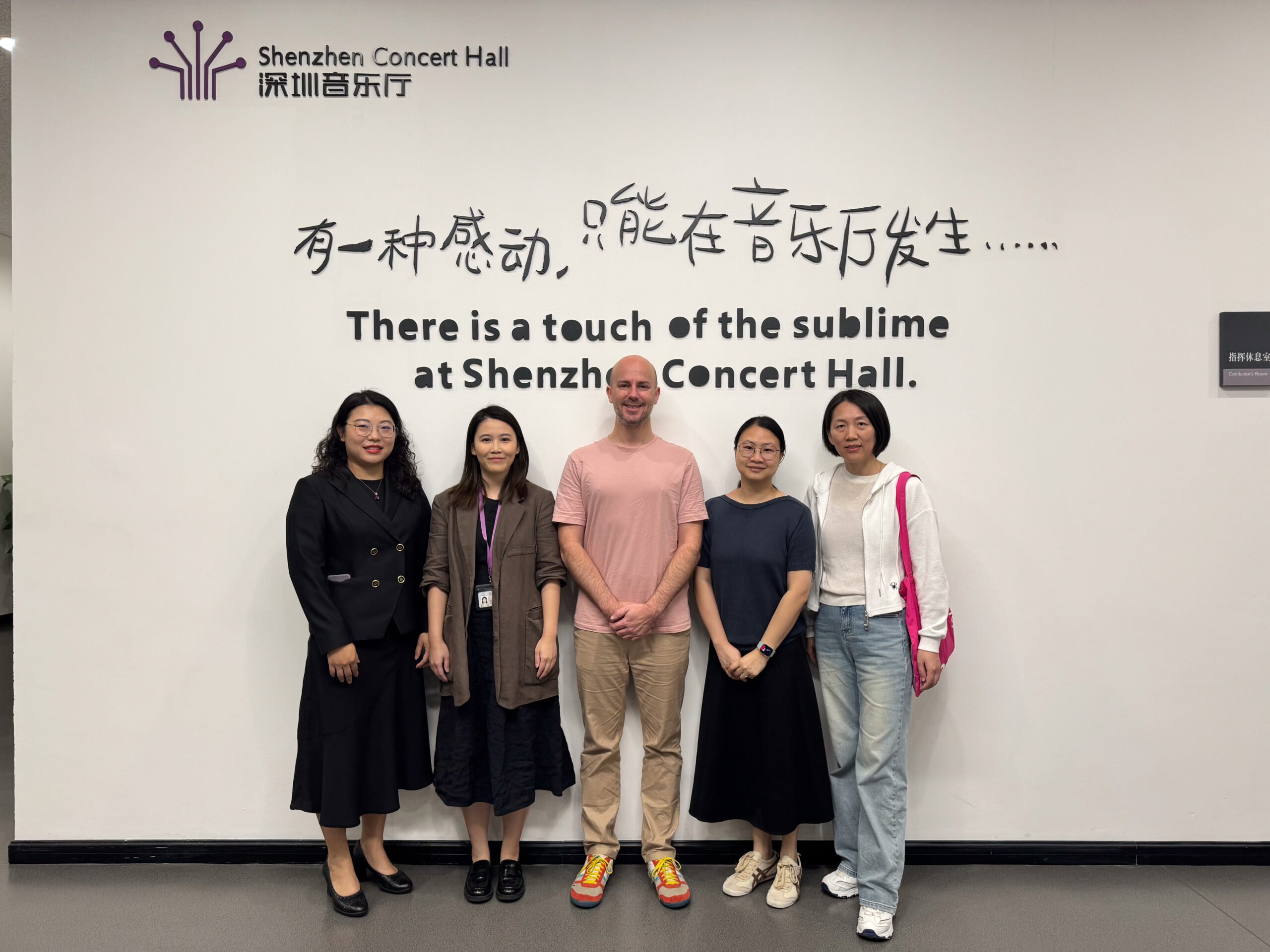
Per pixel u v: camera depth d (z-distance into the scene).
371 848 2.25
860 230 2.37
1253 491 2.36
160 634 2.38
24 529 2.37
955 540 2.38
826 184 2.37
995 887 2.25
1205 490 2.36
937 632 2.01
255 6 2.36
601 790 2.23
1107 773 2.38
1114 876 2.31
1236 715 2.37
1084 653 2.38
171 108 2.35
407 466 2.22
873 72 2.35
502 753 2.10
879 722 2.02
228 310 2.37
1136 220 2.34
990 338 2.36
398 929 2.03
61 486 2.37
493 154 2.37
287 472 2.38
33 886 2.25
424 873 2.33
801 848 2.38
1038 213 2.35
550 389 2.39
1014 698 2.39
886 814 2.02
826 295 2.38
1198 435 2.36
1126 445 2.36
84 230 2.35
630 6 2.36
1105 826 2.39
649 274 2.38
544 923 2.06
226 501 2.38
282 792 2.40
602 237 2.38
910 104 2.36
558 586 2.19
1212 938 1.99
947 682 2.39
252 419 2.38
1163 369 2.36
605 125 2.37
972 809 2.40
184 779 2.39
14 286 2.35
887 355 2.38
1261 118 2.33
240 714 2.39
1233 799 2.37
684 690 2.30
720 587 2.17
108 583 2.38
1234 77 2.33
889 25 2.35
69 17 2.34
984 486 2.38
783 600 2.10
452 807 2.31
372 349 2.38
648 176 2.38
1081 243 2.35
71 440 2.37
